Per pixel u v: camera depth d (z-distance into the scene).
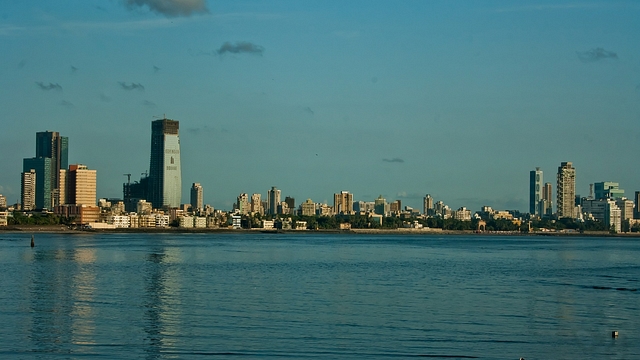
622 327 88.88
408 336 81.75
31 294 115.12
